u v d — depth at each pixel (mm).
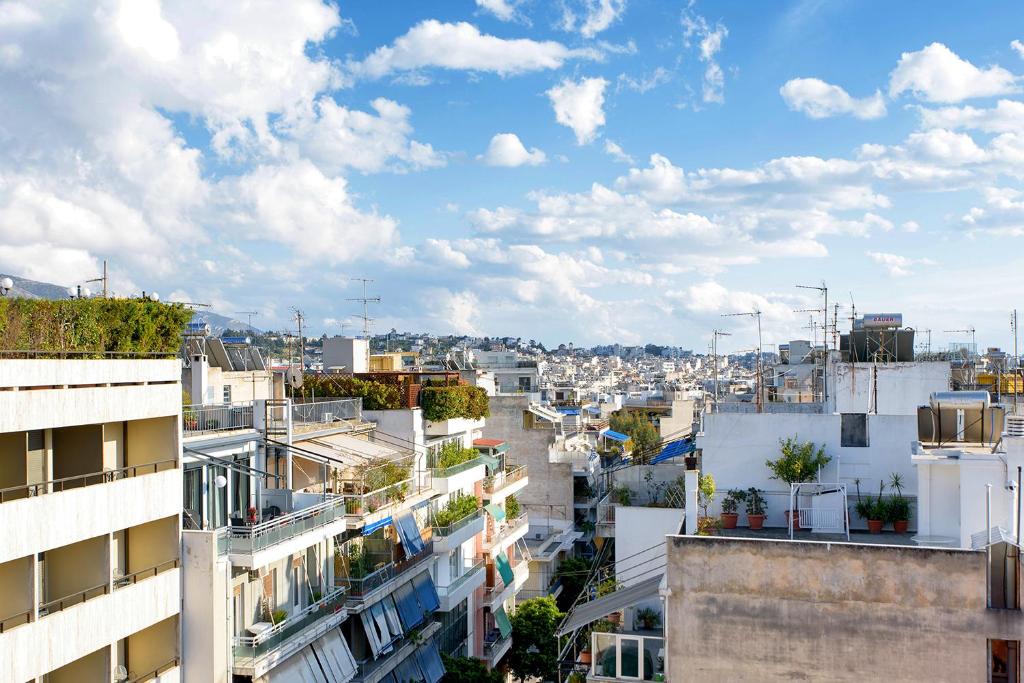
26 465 26484
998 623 21094
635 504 48281
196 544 30359
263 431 36938
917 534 26250
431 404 54469
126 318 30203
